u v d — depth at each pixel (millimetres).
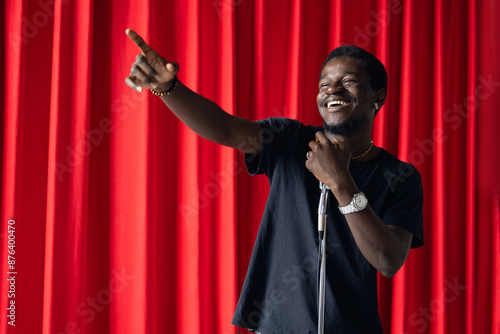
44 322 1792
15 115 1822
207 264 1879
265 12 1935
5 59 1853
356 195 776
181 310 1879
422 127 2045
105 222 1906
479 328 2027
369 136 958
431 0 2066
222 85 1913
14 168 1815
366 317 851
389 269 815
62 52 1845
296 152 903
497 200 2025
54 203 1807
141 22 1883
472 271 1990
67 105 1851
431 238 1985
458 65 2072
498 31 2049
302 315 830
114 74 1895
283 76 1959
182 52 1926
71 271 1812
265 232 888
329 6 2008
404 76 1977
